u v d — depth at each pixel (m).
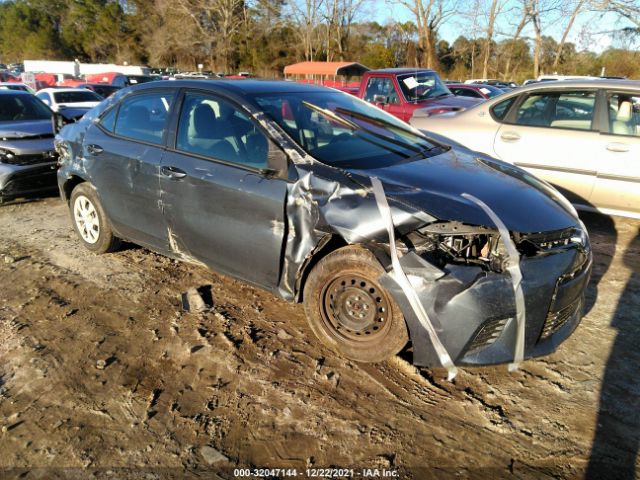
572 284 2.79
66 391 2.89
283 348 3.26
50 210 6.38
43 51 68.69
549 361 3.14
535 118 5.62
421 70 10.65
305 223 3.01
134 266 4.49
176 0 52.16
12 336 3.43
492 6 31.95
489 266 2.62
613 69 30.31
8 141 6.29
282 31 51.59
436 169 3.21
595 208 5.30
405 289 2.68
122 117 4.21
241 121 3.40
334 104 3.90
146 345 3.31
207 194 3.42
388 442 2.52
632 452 2.45
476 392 2.87
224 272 3.58
